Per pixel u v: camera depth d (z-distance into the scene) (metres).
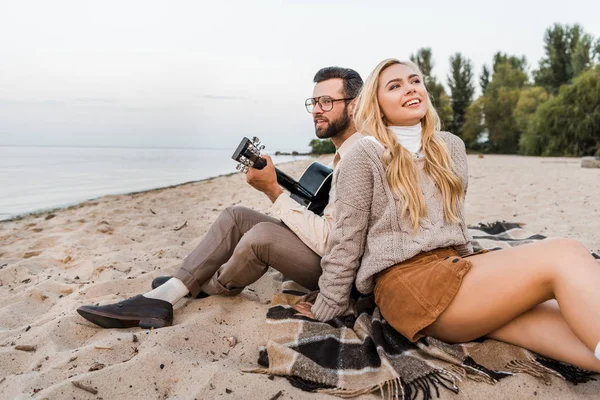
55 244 3.89
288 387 1.58
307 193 2.33
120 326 2.04
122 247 3.65
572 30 31.50
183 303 2.27
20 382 1.60
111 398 1.52
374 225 1.84
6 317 2.28
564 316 1.44
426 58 33.34
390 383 1.54
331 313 1.96
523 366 1.62
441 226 1.81
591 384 1.56
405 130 1.90
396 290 1.74
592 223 3.92
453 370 1.61
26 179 9.59
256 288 2.60
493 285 1.55
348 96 2.38
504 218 4.25
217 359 1.79
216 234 2.23
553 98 24.09
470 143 32.69
